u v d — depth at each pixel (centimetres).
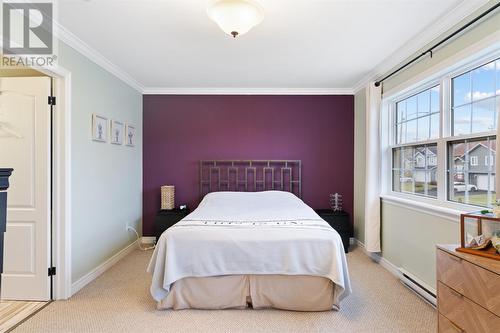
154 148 412
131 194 376
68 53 241
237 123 410
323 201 410
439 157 235
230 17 180
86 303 230
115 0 189
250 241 216
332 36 242
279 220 251
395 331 192
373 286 262
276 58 292
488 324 129
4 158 232
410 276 254
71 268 245
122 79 345
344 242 367
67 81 238
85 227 267
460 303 146
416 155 277
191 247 216
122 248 350
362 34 238
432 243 233
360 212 384
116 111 332
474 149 204
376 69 323
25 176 232
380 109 321
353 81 372
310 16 209
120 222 344
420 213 249
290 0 189
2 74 249
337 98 407
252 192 371
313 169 411
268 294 217
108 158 313
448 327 155
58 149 236
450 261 153
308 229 227
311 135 410
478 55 189
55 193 236
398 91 284
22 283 233
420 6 196
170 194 393
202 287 219
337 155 410
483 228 152
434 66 227
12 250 233
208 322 203
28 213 233
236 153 411
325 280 216
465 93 213
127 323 201
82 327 196
